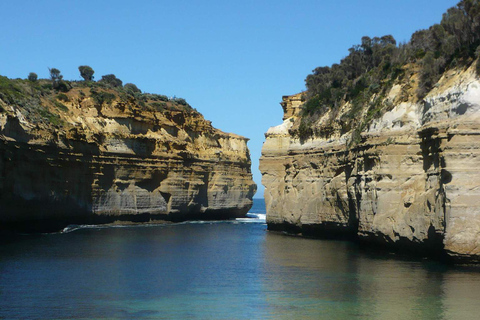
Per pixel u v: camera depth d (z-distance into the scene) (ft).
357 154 153.99
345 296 91.56
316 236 195.72
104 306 86.63
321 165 194.80
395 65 165.99
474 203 109.40
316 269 118.73
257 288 100.01
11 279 108.17
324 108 203.31
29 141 207.00
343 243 171.01
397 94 146.72
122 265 128.16
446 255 113.39
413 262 121.29
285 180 220.02
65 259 136.56
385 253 138.82
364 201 144.87
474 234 108.99
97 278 110.42
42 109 231.50
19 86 236.43
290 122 230.07
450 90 120.88
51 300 90.43
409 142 133.18
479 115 112.37
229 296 93.66
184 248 166.20
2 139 187.52
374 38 214.90
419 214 124.67
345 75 209.36
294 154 212.23
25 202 206.80
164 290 98.84
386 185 134.82
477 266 111.65
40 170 214.28
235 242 185.06
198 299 91.61
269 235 208.85
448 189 110.93
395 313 80.43
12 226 204.03
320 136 199.72
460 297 88.38
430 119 124.98
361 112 171.63
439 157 117.08
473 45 126.82
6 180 193.88
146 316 80.89
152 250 159.84
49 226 223.10
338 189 178.40
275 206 224.94
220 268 123.95
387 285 98.53
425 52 151.02
